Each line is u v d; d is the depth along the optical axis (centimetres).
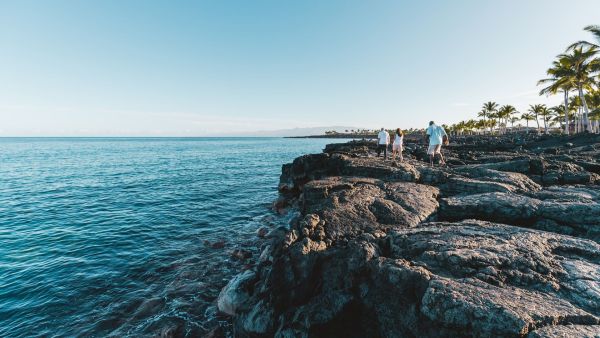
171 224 1747
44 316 884
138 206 2150
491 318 393
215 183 3188
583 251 570
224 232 1617
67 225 1695
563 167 1490
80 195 2495
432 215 878
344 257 634
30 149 9669
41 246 1388
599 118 6050
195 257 1280
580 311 399
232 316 838
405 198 957
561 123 9438
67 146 12300
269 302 672
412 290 506
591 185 1167
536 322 379
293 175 2317
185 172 4028
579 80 4503
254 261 1230
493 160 2086
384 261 573
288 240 688
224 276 1105
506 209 849
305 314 584
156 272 1143
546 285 466
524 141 4697
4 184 2967
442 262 543
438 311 435
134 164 4978
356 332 573
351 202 904
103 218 1839
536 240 611
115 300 958
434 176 1291
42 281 1071
